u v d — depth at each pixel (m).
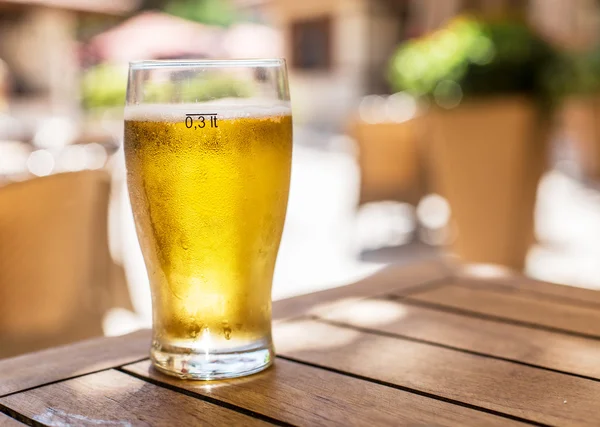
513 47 1.72
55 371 0.45
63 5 4.92
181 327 0.45
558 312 0.55
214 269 0.44
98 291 1.21
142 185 0.44
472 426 0.38
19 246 0.88
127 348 0.49
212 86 0.44
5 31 6.64
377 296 0.59
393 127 2.66
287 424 0.39
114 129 2.50
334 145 5.95
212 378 0.44
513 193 1.77
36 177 0.88
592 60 2.80
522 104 1.73
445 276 0.65
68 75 6.56
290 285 2.07
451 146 1.81
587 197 3.45
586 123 3.95
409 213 3.12
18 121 2.50
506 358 0.46
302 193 3.60
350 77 7.29
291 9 7.71
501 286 0.62
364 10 7.09
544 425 0.38
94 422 0.39
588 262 2.22
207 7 11.04
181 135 0.43
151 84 0.44
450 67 1.77
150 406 0.41
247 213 0.44
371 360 0.46
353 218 2.75
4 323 0.89
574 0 5.32
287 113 0.46
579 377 0.44
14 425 0.39
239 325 0.45
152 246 0.45
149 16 6.72
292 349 0.48
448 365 0.45
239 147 0.43
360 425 0.38
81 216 0.97
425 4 4.37
